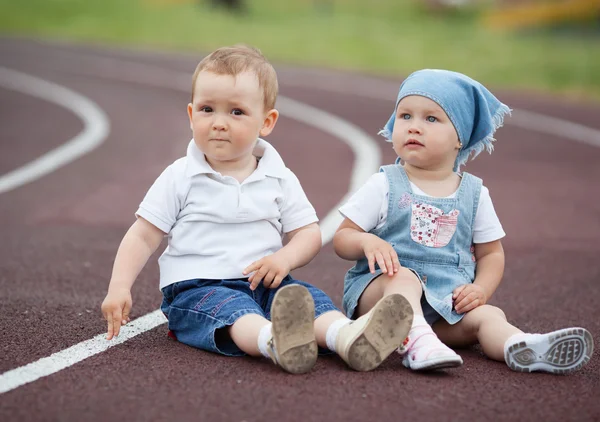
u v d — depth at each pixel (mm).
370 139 18094
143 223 6102
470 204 6344
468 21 47031
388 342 5285
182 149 16438
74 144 16719
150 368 5336
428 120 6238
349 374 5293
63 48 33938
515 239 10531
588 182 14477
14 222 10586
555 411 4816
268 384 5059
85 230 10234
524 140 18734
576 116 22578
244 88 6027
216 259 6035
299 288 5082
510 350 5516
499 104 6594
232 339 5637
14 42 35188
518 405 4887
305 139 17953
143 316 6766
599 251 10008
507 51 35656
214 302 5734
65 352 5664
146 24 39594
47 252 9125
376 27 41781
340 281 8336
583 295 8047
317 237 6316
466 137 6406
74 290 7598
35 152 15797
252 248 6117
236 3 44844
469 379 5320
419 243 6215
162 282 6164
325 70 30531
